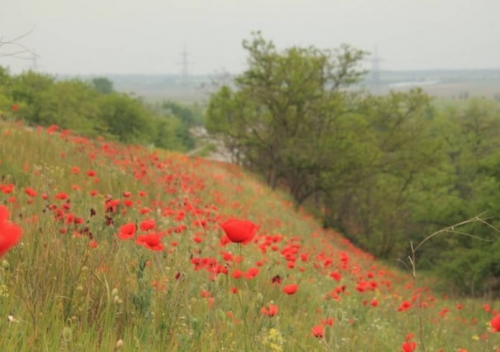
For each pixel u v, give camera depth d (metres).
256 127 52.03
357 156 49.12
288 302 8.86
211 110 53.59
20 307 4.14
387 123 57.94
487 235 36.56
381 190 57.03
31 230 5.86
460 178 73.62
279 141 50.44
